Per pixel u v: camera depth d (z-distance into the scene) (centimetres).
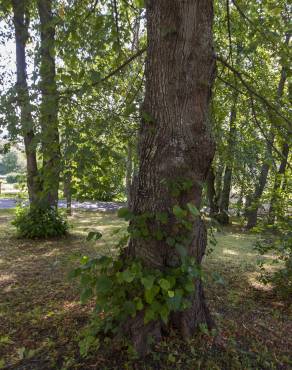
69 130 273
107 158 274
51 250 657
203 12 239
